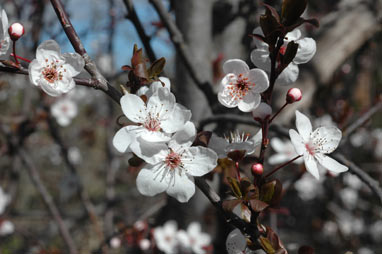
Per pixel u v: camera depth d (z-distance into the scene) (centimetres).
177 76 52
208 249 57
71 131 121
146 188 29
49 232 104
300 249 29
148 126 29
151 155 29
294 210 116
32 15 72
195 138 30
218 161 33
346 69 89
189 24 50
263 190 28
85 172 163
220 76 51
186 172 29
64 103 105
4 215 82
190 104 50
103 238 84
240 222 28
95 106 120
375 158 111
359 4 56
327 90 86
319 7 74
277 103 48
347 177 111
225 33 53
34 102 93
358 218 116
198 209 57
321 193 114
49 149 135
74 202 125
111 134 94
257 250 29
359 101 100
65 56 29
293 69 30
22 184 141
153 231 61
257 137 31
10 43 29
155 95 29
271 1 42
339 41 52
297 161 51
